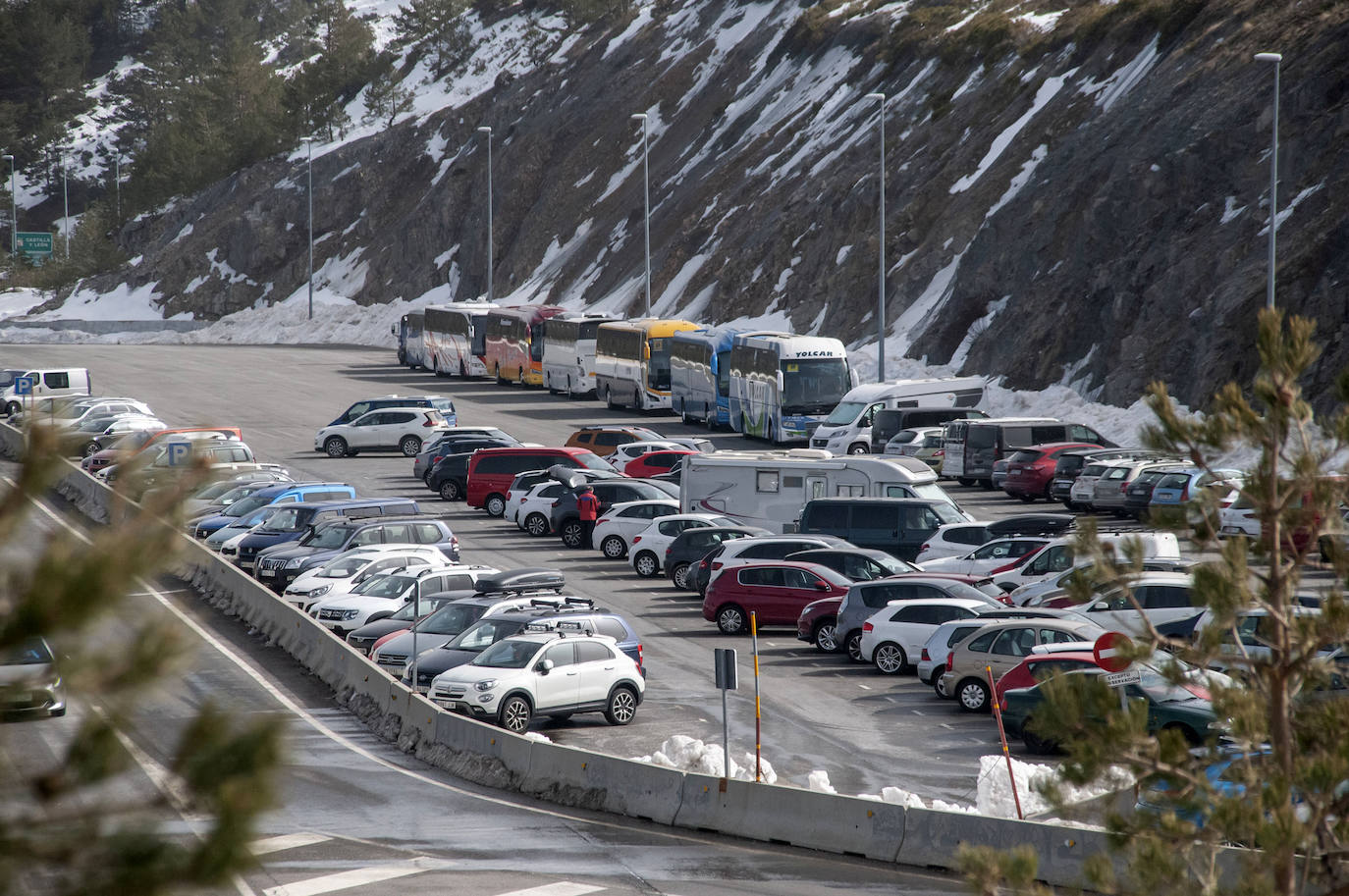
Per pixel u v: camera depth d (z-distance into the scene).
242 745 11.19
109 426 171.50
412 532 113.12
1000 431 152.62
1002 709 71.25
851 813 54.38
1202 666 29.12
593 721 77.62
